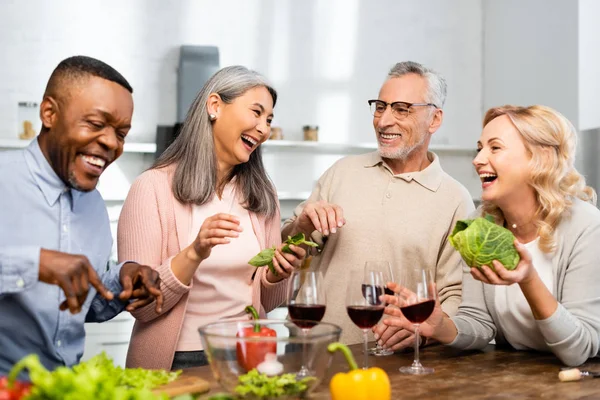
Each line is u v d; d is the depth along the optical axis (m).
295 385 1.50
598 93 4.77
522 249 1.91
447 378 1.91
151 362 2.35
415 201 2.81
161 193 2.41
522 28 5.34
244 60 5.19
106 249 2.00
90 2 4.84
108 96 1.70
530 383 1.86
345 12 5.46
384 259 2.78
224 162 2.50
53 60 4.75
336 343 1.50
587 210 2.19
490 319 2.33
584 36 4.75
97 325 4.48
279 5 5.29
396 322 2.10
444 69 5.73
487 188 2.22
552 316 1.99
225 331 1.73
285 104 5.31
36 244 1.80
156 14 4.99
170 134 4.77
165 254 2.41
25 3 4.70
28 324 1.80
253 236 2.54
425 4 5.67
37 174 1.80
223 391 1.68
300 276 1.96
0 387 1.13
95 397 1.09
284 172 5.29
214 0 5.12
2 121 4.65
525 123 2.16
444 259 2.77
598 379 1.91
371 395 1.44
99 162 1.75
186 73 4.80
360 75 5.48
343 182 2.96
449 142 5.75
